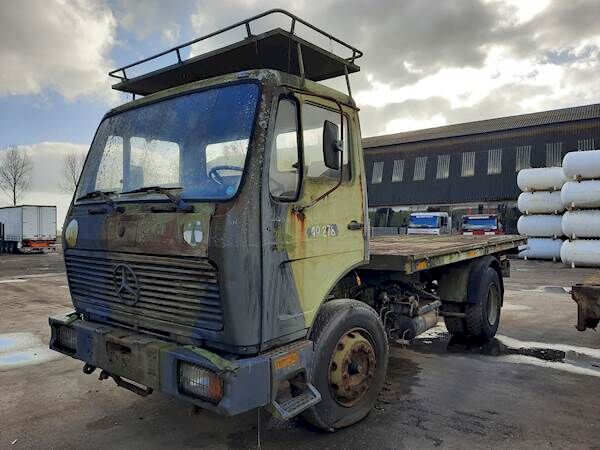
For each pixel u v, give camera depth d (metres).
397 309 5.10
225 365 2.73
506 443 3.53
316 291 3.35
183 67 4.21
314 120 3.38
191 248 2.87
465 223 21.62
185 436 3.73
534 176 17.83
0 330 7.28
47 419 4.07
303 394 3.24
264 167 2.92
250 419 4.00
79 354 3.62
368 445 3.51
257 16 3.45
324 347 3.44
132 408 4.28
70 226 3.81
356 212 3.79
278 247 3.01
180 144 3.28
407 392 4.57
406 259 4.26
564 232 15.89
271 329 2.98
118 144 3.73
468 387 4.71
